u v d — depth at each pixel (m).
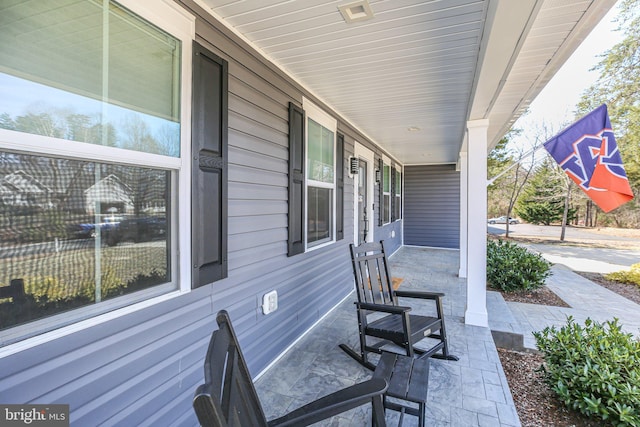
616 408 1.89
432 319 2.75
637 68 11.66
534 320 4.07
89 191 1.30
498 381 2.42
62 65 1.19
